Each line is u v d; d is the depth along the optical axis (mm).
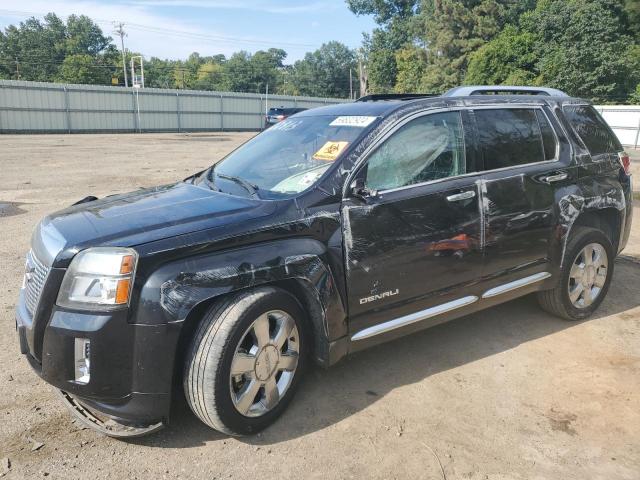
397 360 3967
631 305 5043
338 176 3299
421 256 3527
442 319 3764
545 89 4891
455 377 3727
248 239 2939
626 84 38094
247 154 4109
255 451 2926
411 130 3623
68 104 38156
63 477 2707
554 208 4230
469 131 3885
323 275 3125
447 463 2855
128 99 41000
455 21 46000
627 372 3809
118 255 2672
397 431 3119
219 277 2801
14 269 5883
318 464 2834
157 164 17047
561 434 3107
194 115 45094
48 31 88875
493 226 3865
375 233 3334
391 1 61750
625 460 2891
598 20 37062
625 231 4945
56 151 21516
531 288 4250
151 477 2719
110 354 2660
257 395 3078
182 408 3312
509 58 40156
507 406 3381
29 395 3434
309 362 3881
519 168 4074
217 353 2771
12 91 35719
